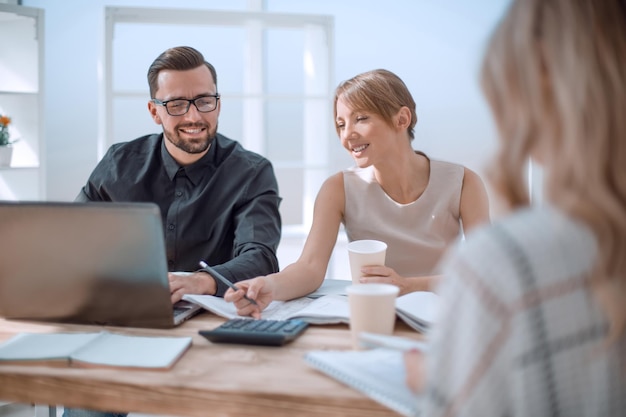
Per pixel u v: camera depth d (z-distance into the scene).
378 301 1.11
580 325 0.58
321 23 3.75
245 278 1.68
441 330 0.62
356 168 1.96
